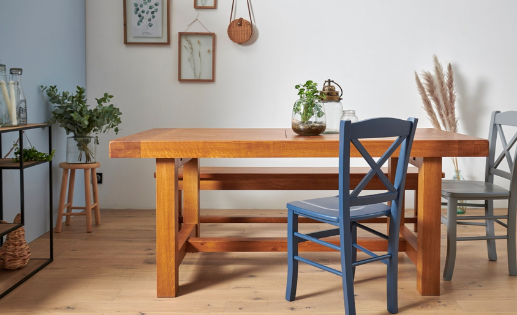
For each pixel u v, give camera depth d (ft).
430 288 7.18
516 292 7.32
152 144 6.79
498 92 13.11
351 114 8.23
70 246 9.75
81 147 10.92
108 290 7.39
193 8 12.98
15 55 9.50
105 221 11.94
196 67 13.10
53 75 11.20
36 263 8.58
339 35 13.03
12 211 9.38
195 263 8.73
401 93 13.17
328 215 6.27
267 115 13.25
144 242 10.04
